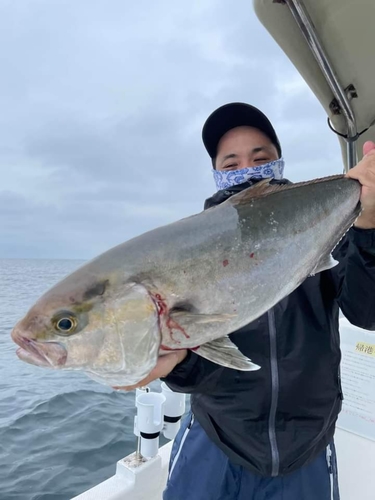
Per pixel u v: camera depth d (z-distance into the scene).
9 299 28.59
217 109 2.54
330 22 2.00
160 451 3.64
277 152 2.66
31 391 9.58
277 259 1.86
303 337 2.08
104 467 5.93
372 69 2.29
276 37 2.07
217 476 2.14
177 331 1.69
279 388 2.02
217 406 2.11
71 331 1.65
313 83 2.41
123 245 1.79
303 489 2.08
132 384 1.71
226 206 1.86
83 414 7.96
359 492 3.09
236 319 1.76
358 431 3.61
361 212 1.85
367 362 3.63
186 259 1.74
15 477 5.61
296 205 1.91
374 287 1.90
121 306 1.66
